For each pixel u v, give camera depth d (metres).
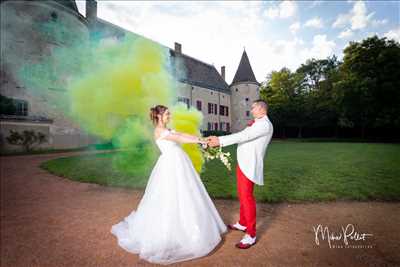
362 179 5.59
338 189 4.71
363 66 23.50
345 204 3.95
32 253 2.40
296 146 17.47
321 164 8.06
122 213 3.60
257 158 2.56
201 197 2.54
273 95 36.31
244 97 33.12
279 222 3.21
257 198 4.20
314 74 39.59
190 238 2.28
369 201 4.09
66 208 3.85
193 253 2.24
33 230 2.98
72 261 2.24
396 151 12.56
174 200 2.38
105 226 3.09
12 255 2.36
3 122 13.20
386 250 2.41
